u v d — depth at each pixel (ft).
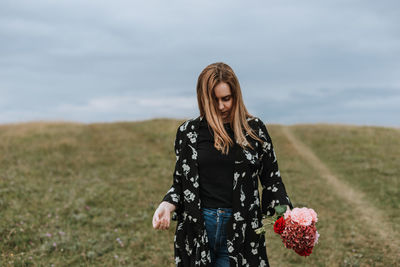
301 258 18.28
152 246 19.52
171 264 17.40
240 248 7.27
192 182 7.45
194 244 7.53
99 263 17.15
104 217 23.65
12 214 22.38
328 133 60.39
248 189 7.39
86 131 55.62
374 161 41.27
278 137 58.34
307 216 6.86
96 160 39.19
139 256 18.22
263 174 7.93
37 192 28.02
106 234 20.43
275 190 7.73
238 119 7.37
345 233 21.97
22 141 45.68
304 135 60.44
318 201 28.78
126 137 51.62
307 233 6.74
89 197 27.27
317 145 52.85
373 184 33.09
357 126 67.82
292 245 6.84
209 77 7.25
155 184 32.42
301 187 32.83
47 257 17.22
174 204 7.61
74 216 22.97
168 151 44.86
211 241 7.45
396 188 31.14
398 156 43.04
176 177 7.80
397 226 23.20
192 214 7.41
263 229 7.21
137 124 63.00
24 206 24.34
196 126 7.65
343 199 29.55
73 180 32.35
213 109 7.29
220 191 7.34
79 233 20.52
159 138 51.42
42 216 22.86
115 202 26.81
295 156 46.52
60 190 29.01
